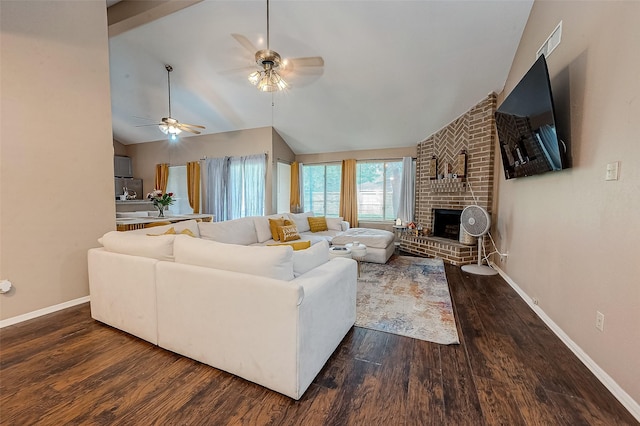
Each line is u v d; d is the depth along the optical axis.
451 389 1.50
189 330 1.75
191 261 1.79
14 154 2.27
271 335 1.46
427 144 5.50
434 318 2.38
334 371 1.66
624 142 1.47
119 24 3.32
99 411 1.34
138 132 7.27
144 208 6.82
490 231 4.16
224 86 4.88
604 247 1.61
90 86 2.72
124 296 2.04
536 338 2.06
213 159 6.66
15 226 2.29
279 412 1.34
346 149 6.44
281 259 1.54
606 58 1.65
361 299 2.81
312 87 4.51
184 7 3.03
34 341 1.99
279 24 3.36
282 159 6.43
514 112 2.72
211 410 1.35
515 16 2.95
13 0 2.21
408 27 3.19
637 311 1.36
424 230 5.23
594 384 1.56
